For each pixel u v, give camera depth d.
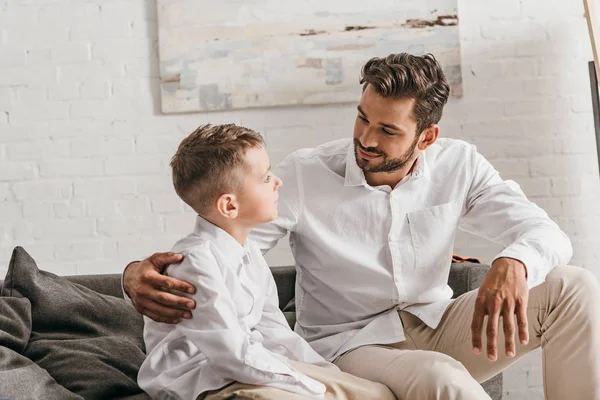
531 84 3.42
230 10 3.44
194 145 1.83
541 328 1.93
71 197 3.49
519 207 2.08
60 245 3.48
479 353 1.82
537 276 1.86
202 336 1.66
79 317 2.20
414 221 2.11
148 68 3.49
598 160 3.33
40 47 3.50
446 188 2.14
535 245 1.89
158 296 1.70
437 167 2.16
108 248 3.48
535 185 3.41
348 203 2.12
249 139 1.84
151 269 1.74
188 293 1.70
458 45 3.40
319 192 2.13
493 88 3.42
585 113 3.40
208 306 1.67
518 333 1.78
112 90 3.49
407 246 2.10
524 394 3.38
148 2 3.49
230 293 1.78
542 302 1.91
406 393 1.74
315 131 3.45
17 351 2.02
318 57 3.43
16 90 3.50
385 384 1.82
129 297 1.80
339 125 3.45
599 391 1.80
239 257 1.86
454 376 1.68
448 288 2.17
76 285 2.32
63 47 3.49
